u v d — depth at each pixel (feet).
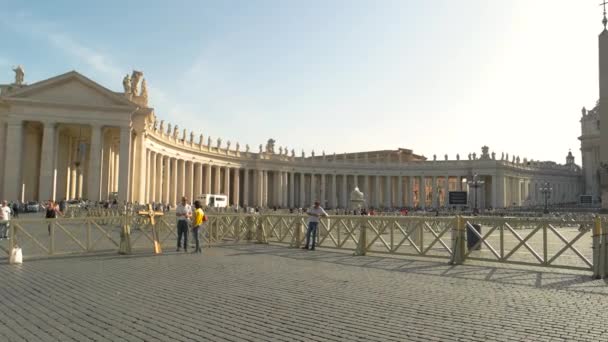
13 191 180.34
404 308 31.96
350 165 354.54
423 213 209.77
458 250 55.31
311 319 29.04
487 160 347.15
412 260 58.13
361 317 29.55
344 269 50.11
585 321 28.71
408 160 401.29
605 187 126.62
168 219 83.76
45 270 48.83
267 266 52.08
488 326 27.55
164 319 28.96
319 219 71.82
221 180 334.44
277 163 328.90
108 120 193.47
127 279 43.19
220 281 42.16
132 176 203.21
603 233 45.52
